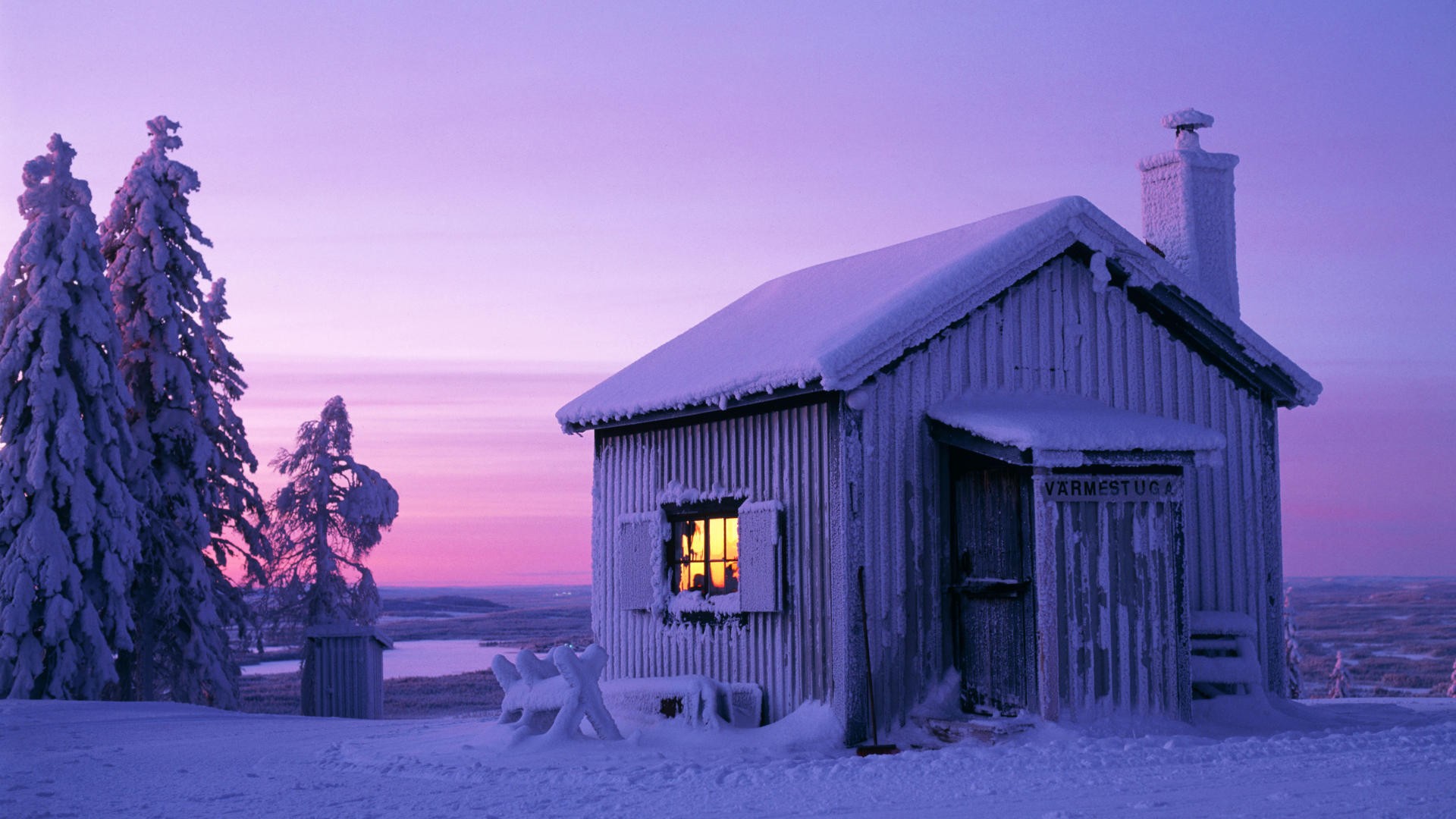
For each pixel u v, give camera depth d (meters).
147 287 28.84
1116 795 8.16
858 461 12.44
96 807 9.67
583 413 15.67
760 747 12.05
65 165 27.67
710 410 14.04
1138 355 14.23
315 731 16.16
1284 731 12.48
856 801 8.42
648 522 14.96
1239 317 14.49
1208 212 15.86
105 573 25.80
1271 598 14.58
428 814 8.77
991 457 12.34
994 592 12.33
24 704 19.75
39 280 26.56
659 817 8.12
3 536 25.48
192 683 28.22
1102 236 13.70
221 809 9.41
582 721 13.77
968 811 7.82
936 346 13.08
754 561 13.34
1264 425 14.86
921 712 12.48
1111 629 11.98
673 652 14.56
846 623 12.20
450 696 42.47
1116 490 12.14
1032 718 11.71
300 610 35.38
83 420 26.64
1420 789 7.86
